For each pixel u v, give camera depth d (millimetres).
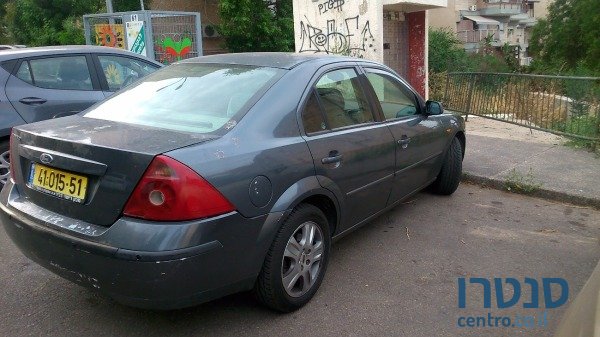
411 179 4789
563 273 4023
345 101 3975
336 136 3682
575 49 39406
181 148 2770
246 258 2963
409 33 11961
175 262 2625
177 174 2648
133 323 3291
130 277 2643
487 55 27516
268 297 3221
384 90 4543
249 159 2980
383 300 3592
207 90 3545
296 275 3350
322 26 11047
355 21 10445
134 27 11078
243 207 2889
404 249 4426
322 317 3371
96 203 2799
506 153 7516
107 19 12398
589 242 4633
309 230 3426
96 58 6211
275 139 3217
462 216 5250
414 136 4699
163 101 3545
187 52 11922
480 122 10250
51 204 3023
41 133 3104
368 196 4098
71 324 3279
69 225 2873
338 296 3635
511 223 5082
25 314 3387
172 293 2699
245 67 3760
